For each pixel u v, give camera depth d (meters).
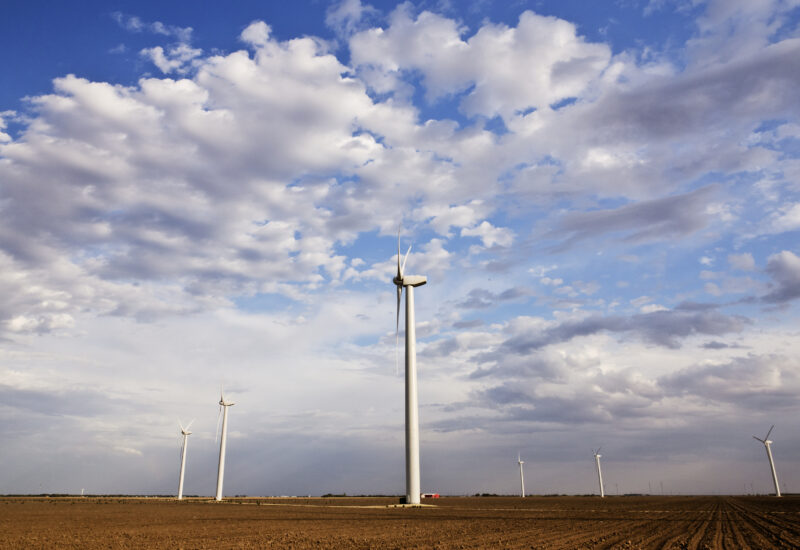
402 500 76.38
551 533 32.41
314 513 57.69
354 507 71.75
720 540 28.06
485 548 24.78
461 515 52.75
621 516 49.78
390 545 26.59
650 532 32.84
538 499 131.12
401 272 74.06
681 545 25.81
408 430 69.88
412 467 69.38
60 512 61.62
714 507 69.25
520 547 25.08
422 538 29.88
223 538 31.42
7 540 31.14
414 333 72.75
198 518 49.97
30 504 87.38
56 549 26.83
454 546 25.77
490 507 71.81
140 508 71.94
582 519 45.41
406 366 71.62
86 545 28.55
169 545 28.22
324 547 26.16
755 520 43.41
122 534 34.41
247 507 74.00
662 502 93.75
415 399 70.62
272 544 28.03
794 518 45.78
